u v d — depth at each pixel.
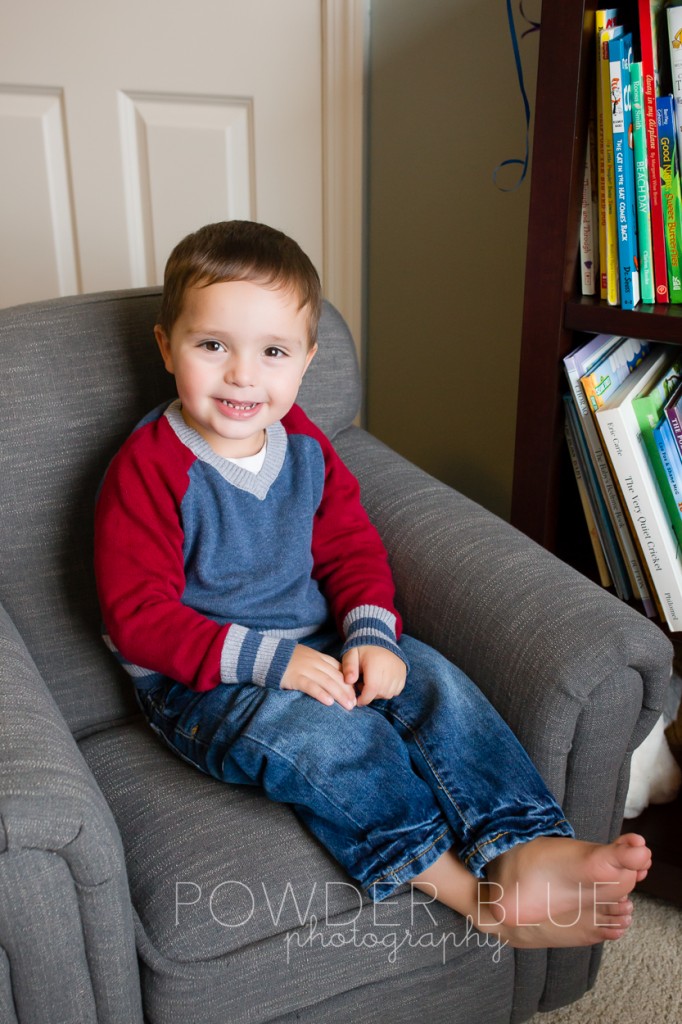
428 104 1.79
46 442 1.16
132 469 1.09
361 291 2.04
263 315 1.04
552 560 1.12
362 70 1.86
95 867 0.78
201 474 1.12
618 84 1.16
